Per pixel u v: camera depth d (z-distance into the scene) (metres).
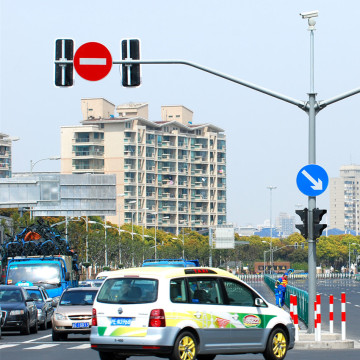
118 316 34.59
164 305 34.09
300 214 50.38
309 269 50.50
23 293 65.50
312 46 51.00
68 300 59.34
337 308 103.06
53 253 85.12
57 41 45.69
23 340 57.81
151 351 33.88
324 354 43.19
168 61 47.97
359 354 43.16
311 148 50.66
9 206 119.25
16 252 85.06
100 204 118.25
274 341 37.69
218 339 35.62
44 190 118.50
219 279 36.50
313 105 50.47
